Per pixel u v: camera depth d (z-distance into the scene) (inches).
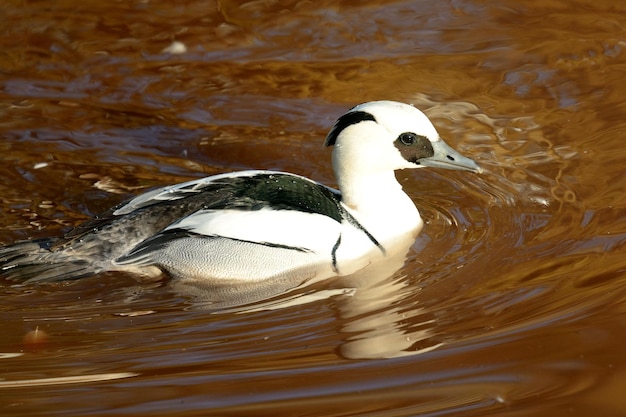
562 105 634.2
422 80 676.1
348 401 350.3
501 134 603.5
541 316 406.0
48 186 550.9
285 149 599.2
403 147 482.9
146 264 462.6
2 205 528.4
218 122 633.0
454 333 398.6
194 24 765.3
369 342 395.2
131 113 644.1
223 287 461.7
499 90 658.2
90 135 613.6
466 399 349.1
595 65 680.4
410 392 355.6
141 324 418.6
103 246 463.2
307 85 676.7
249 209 466.3
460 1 783.7
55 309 432.1
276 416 340.8
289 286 459.8
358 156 483.8
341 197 497.0
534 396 350.3
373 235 482.0
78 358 387.5
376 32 744.3
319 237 465.7
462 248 481.1
